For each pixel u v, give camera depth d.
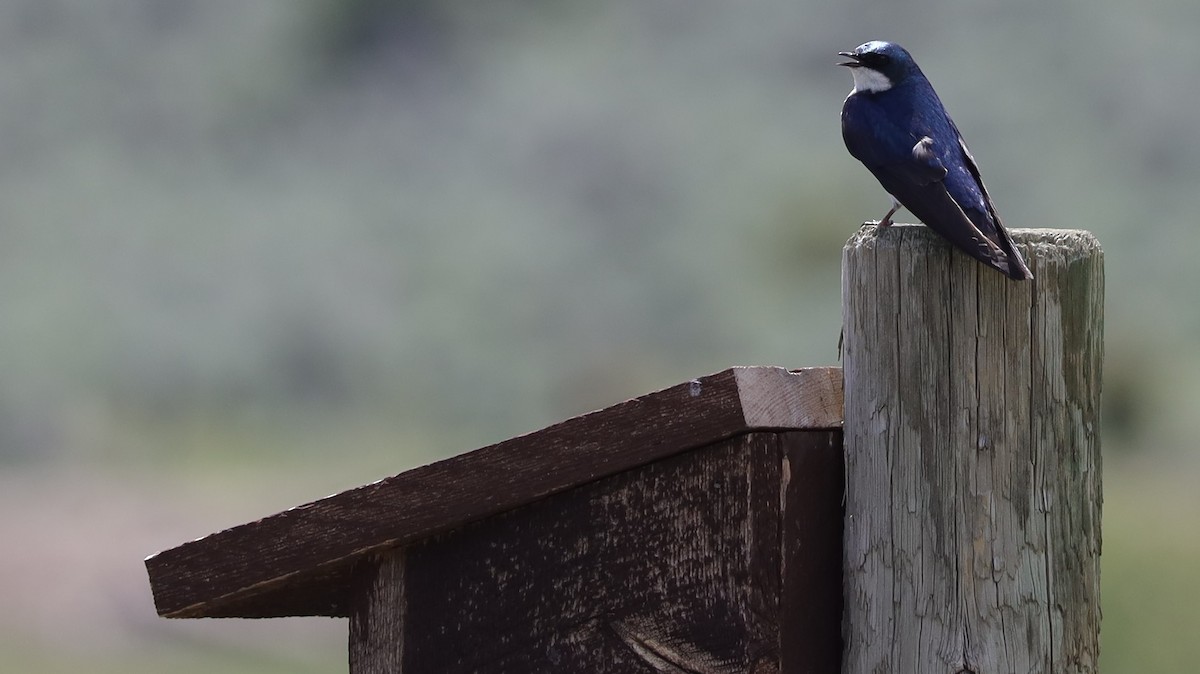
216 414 36.16
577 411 34.50
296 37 60.69
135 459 32.38
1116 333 31.47
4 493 28.20
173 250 44.50
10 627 17.59
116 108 55.69
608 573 4.14
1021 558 3.77
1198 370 31.56
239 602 4.68
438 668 4.38
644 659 4.06
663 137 49.41
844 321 3.97
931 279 3.82
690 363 36.97
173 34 60.09
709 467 3.99
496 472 4.20
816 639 3.98
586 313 39.59
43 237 45.59
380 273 42.19
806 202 42.12
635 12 58.88
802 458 3.98
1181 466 25.59
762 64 53.69
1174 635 11.09
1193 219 41.19
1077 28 49.97
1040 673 3.76
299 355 38.06
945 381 3.80
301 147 53.41
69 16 60.41
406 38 59.88
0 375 36.12
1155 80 46.75
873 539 3.85
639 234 43.25
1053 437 3.80
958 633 3.77
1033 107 48.06
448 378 36.84
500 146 50.88
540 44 58.00
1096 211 41.31
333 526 4.37
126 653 16.55
